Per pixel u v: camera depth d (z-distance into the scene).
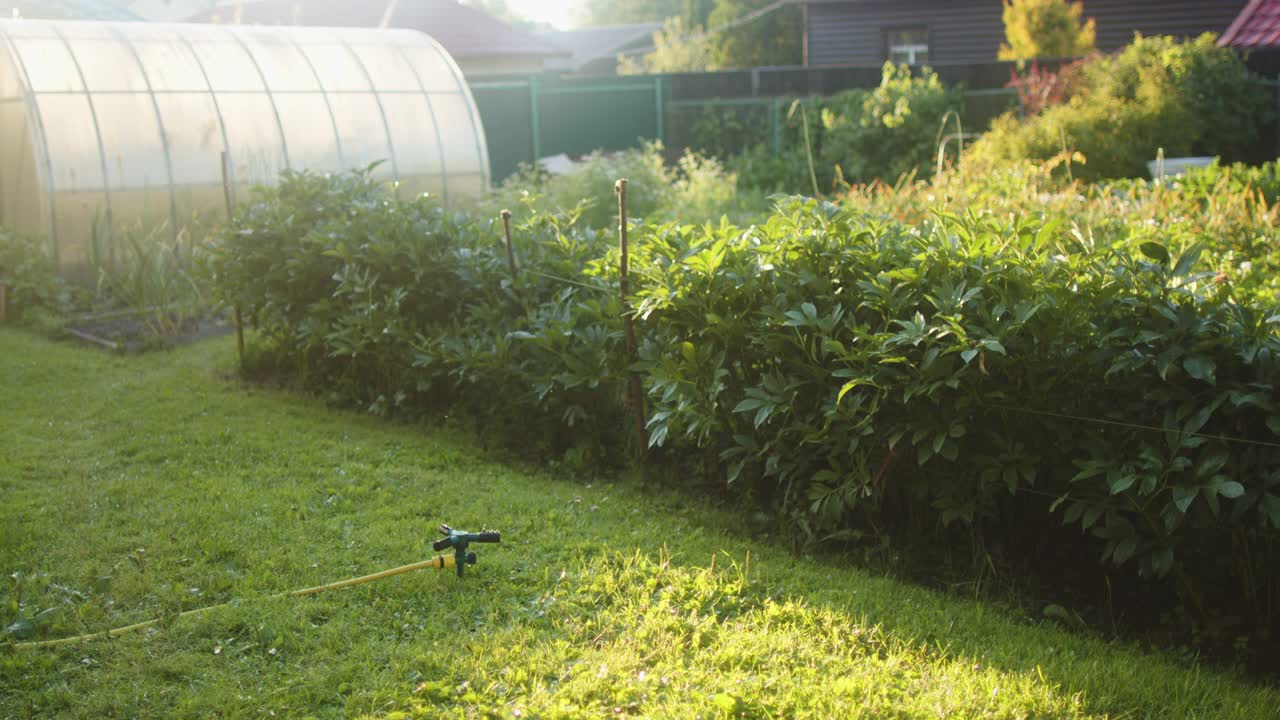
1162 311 3.69
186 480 5.18
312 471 5.33
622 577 3.98
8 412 6.41
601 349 5.34
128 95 11.04
